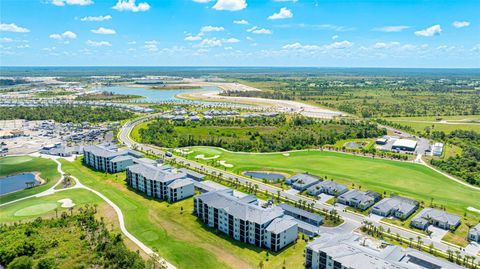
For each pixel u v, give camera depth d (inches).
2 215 6515.8
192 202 7199.8
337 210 6845.5
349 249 4677.7
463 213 6707.7
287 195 7598.4
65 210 6742.1
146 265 4813.0
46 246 5300.2
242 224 5575.8
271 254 5265.8
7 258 4970.5
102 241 5398.6
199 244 5531.5
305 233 5925.2
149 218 6427.2
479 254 5260.8
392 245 4992.6
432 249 5374.0
